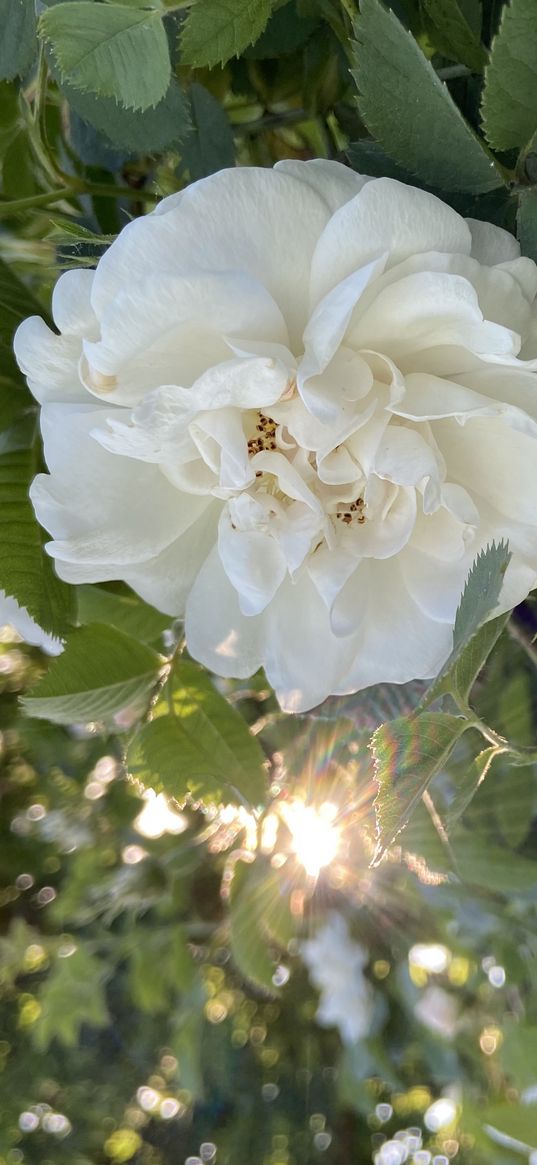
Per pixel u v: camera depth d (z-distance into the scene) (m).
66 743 0.63
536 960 0.39
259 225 0.17
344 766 0.27
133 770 0.23
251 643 0.22
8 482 0.22
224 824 0.37
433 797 0.27
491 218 0.19
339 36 0.21
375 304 0.18
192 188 0.17
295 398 0.19
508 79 0.17
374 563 0.22
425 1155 0.83
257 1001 0.85
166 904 0.66
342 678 0.22
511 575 0.21
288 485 0.20
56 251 0.25
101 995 0.69
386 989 0.67
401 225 0.17
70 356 0.19
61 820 0.81
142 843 0.65
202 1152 0.92
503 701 0.29
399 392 0.18
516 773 0.29
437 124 0.18
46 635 0.22
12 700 0.60
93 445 0.20
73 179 0.24
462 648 0.18
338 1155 0.87
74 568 0.21
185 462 0.20
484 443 0.20
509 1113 0.32
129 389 0.19
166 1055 0.93
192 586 0.22
